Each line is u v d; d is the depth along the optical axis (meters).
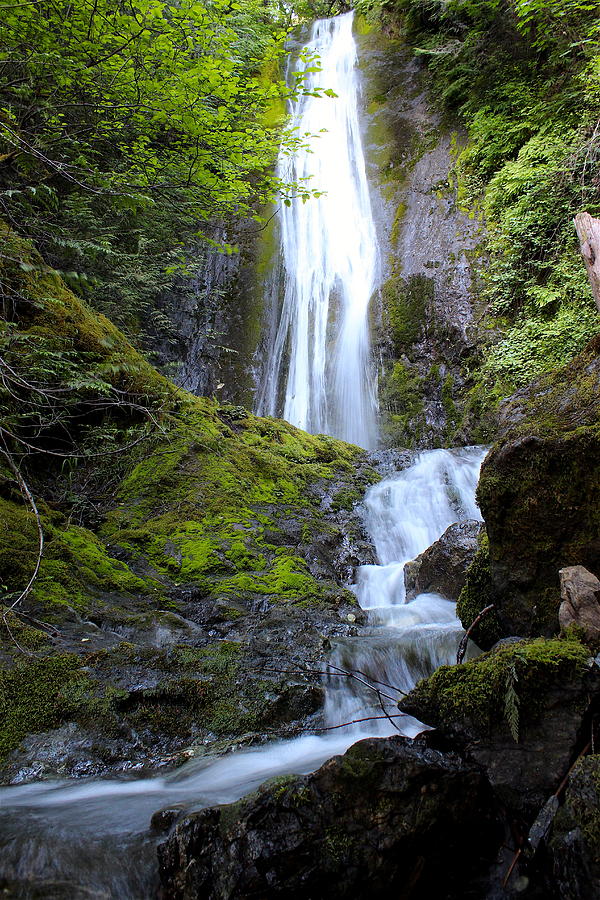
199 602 4.91
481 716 2.25
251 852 1.98
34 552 4.61
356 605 5.24
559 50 11.73
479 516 6.98
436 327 11.77
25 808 2.67
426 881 2.12
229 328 13.62
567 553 2.90
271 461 7.31
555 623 2.89
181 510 6.03
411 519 7.05
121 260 9.30
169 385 7.43
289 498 6.82
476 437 10.24
